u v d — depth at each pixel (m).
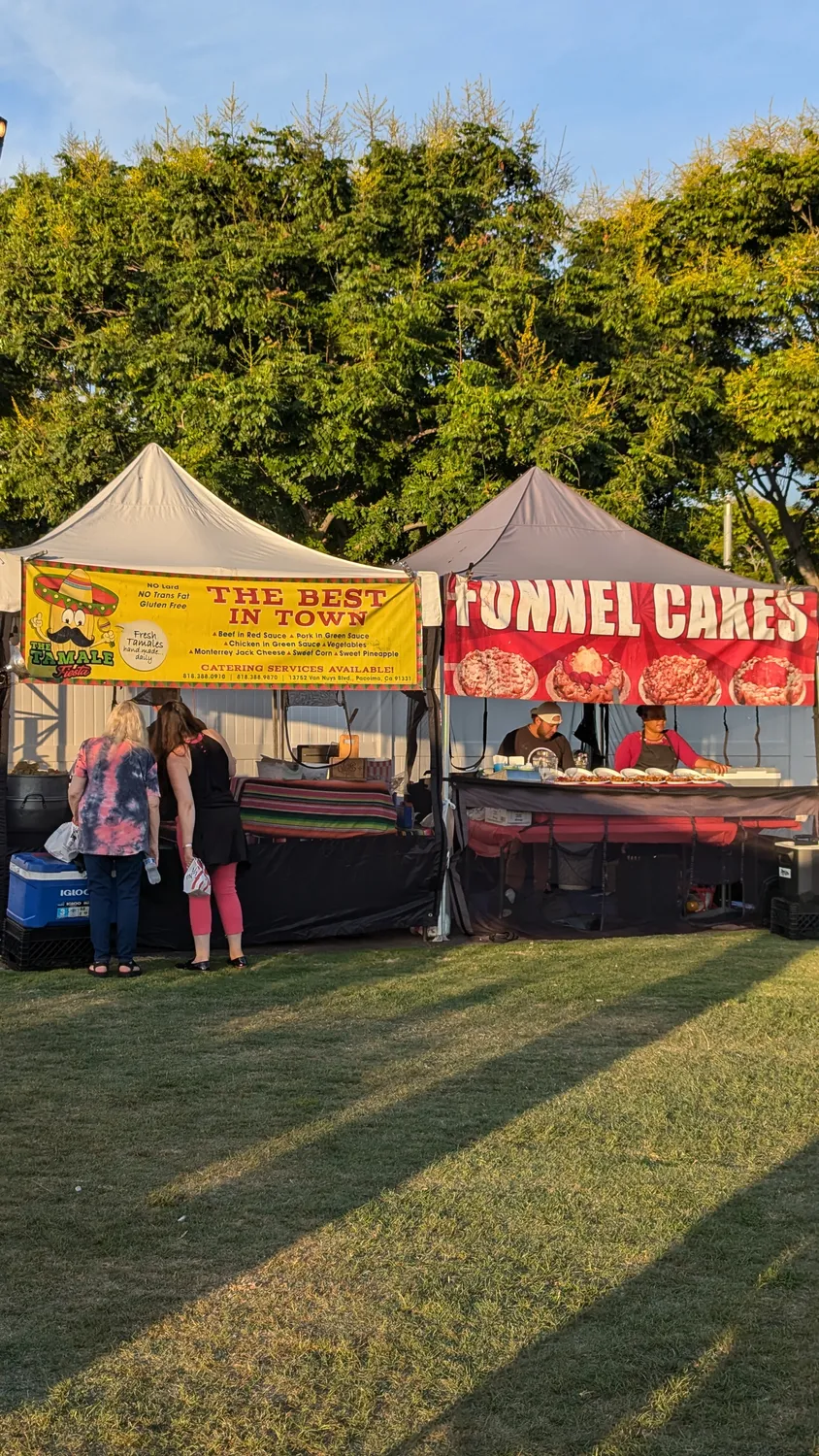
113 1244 3.97
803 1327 3.47
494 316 18.42
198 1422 3.01
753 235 22.81
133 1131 5.01
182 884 8.44
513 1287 3.71
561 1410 3.06
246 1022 6.74
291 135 19.88
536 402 17.75
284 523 18.62
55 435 18.38
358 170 20.16
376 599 9.09
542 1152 4.81
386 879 9.17
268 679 8.84
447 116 20.66
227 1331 3.44
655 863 9.76
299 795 9.09
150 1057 6.05
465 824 9.38
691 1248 3.98
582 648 9.65
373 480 18.69
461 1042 6.39
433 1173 4.59
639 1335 3.43
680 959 8.64
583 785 9.52
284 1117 5.19
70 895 8.13
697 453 21.09
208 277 18.17
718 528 29.02
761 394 20.39
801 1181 4.55
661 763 10.42
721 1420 3.02
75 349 18.45
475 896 9.42
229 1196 4.36
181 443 17.61
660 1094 5.54
